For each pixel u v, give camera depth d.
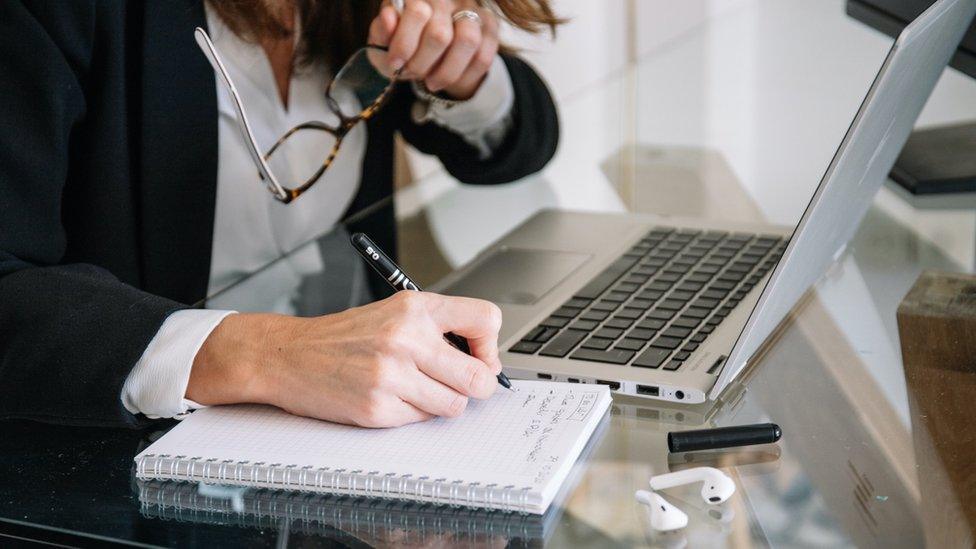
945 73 1.63
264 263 1.36
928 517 0.69
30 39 1.02
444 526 0.69
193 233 1.26
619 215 1.29
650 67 1.76
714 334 0.94
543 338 0.94
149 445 0.83
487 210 1.33
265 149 1.30
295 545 0.68
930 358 0.91
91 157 1.19
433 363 0.80
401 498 0.72
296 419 0.82
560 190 1.39
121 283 0.94
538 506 0.69
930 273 1.08
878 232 1.20
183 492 0.75
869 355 0.91
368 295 1.09
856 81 1.62
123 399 0.84
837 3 1.92
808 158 1.43
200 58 1.25
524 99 1.45
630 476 0.74
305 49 1.31
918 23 0.84
